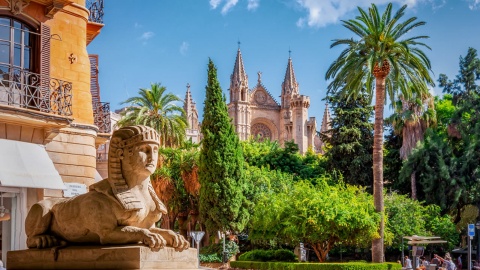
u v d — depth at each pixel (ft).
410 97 124.06
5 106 57.88
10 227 60.39
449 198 167.84
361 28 119.96
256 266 121.08
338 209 110.52
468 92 181.88
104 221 22.02
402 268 118.32
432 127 184.24
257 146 209.67
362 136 189.88
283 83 441.68
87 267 21.54
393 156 186.09
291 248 156.15
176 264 21.52
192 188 151.02
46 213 23.93
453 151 181.47
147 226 23.07
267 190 148.77
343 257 166.71
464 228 167.63
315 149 443.32
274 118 436.76
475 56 183.42
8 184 56.49
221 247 140.97
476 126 167.84
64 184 62.69
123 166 22.40
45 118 61.00
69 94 64.54
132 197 22.17
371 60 114.93
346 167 188.44
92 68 80.59
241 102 421.59
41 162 60.59
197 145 164.35
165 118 156.46
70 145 66.49
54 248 22.57
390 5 118.73
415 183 173.27
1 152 57.98
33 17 63.82
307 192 114.32
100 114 77.87
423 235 148.56
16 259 23.65
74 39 68.44
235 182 142.92
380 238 117.60
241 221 142.31
